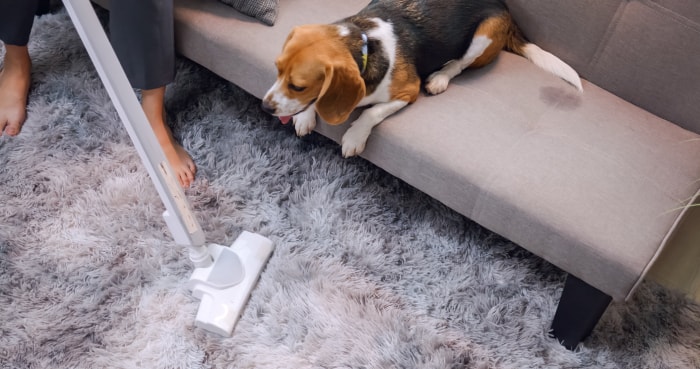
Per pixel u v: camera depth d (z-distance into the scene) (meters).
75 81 1.83
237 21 1.54
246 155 1.68
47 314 1.39
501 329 1.39
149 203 1.58
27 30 1.67
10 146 1.68
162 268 1.47
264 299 1.42
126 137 1.72
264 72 1.48
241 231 1.54
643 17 1.38
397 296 1.44
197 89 1.83
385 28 1.34
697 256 1.55
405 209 1.60
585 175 1.27
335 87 1.24
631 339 1.39
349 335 1.37
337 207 1.58
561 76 1.47
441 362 1.33
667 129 1.40
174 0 1.58
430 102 1.41
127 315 1.39
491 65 1.51
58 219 1.55
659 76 1.40
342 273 1.47
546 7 1.49
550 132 1.35
